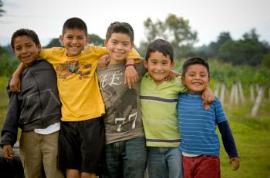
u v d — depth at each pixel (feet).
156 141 9.50
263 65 59.93
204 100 9.57
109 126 9.46
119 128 9.37
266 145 24.31
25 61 9.86
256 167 19.84
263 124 30.04
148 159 9.71
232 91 39.17
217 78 45.80
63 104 9.55
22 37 9.74
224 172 18.86
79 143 9.46
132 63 9.47
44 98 9.56
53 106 9.55
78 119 9.36
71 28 9.62
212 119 9.59
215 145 9.57
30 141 9.71
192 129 9.48
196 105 9.59
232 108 36.11
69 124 9.43
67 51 9.80
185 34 75.36
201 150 9.46
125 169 9.48
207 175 9.43
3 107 28.32
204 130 9.48
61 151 9.48
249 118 32.22
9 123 9.66
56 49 10.05
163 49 9.54
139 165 9.41
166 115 9.57
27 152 9.82
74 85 9.55
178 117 9.68
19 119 9.84
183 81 9.83
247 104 37.42
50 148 9.60
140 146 9.43
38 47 9.96
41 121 9.55
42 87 9.62
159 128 9.51
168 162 9.57
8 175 11.35
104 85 9.53
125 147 9.36
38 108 9.57
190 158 9.49
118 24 9.60
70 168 9.51
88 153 9.32
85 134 9.34
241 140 25.53
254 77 43.68
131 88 9.47
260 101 35.94
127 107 9.41
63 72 9.71
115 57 9.51
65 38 9.68
